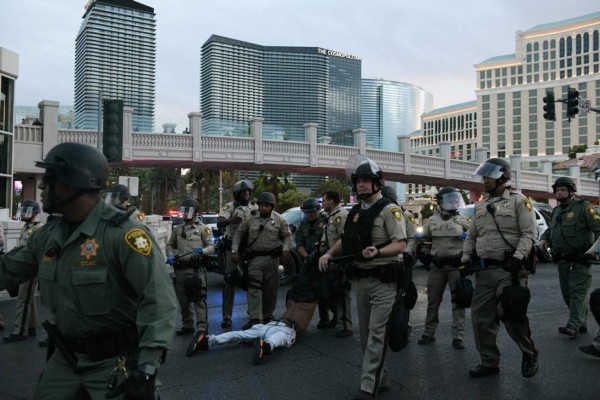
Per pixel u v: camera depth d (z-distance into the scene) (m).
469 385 4.68
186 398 4.35
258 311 6.66
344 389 4.58
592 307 5.20
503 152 164.75
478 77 170.88
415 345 6.14
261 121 27.47
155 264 2.29
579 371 5.08
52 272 2.29
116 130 10.61
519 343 4.70
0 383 4.83
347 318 6.62
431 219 6.34
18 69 18.33
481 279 4.87
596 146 95.12
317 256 6.07
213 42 185.62
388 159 33.06
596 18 148.38
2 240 7.03
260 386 4.65
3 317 7.80
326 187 69.06
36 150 20.91
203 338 5.66
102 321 2.27
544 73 158.50
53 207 2.28
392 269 4.11
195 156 25.45
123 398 2.22
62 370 2.33
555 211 6.79
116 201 6.21
